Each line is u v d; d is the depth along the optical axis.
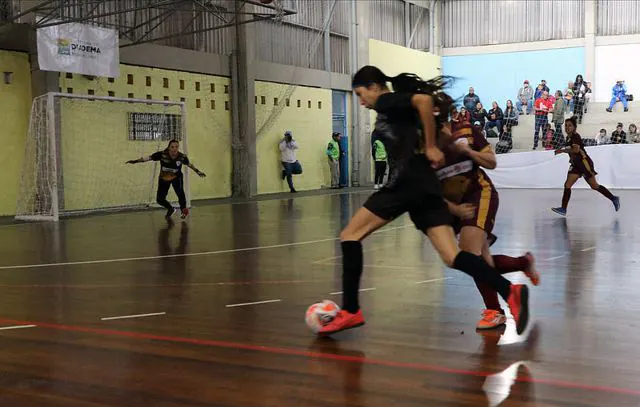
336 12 24.92
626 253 7.61
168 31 18.48
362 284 5.99
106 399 3.18
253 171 20.91
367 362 3.68
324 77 24.03
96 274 6.80
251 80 20.75
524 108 27.84
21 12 15.02
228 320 4.73
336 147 23.94
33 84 15.21
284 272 6.77
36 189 14.47
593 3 28.39
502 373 3.46
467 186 4.41
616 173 20.67
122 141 17.12
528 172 21.88
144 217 13.97
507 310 4.87
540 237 9.20
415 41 30.81
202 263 7.43
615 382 3.30
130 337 4.29
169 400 3.16
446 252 3.96
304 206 16.20
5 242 9.77
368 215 4.15
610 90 28.69
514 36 29.88
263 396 3.19
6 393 3.28
